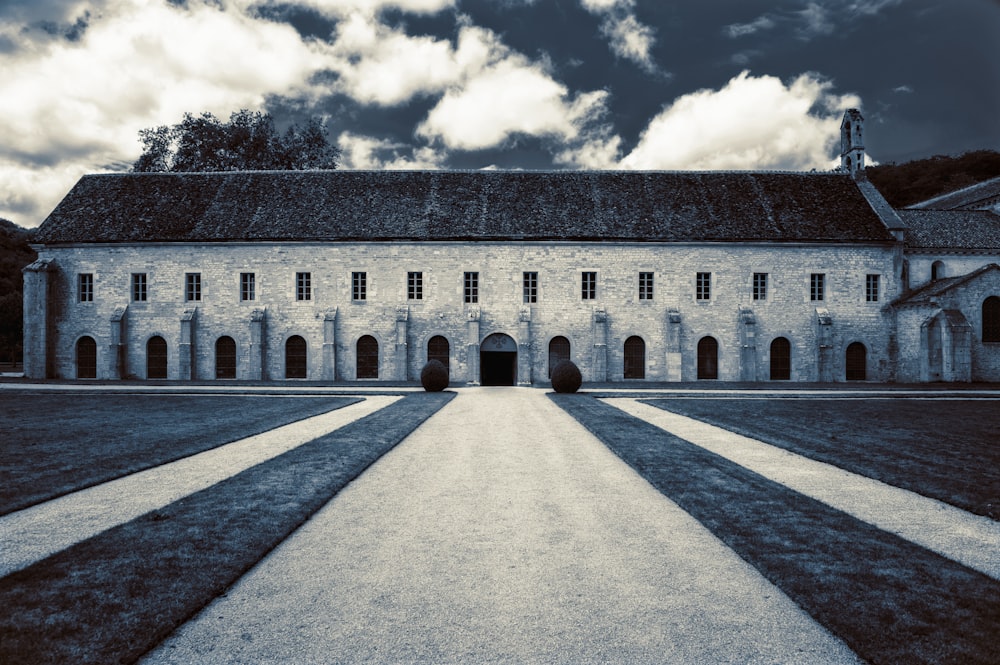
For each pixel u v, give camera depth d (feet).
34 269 139.54
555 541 28.94
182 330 137.69
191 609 21.12
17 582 23.32
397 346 136.67
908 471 42.70
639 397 98.48
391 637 19.62
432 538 29.35
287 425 65.31
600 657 18.43
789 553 26.66
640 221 141.18
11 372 170.71
